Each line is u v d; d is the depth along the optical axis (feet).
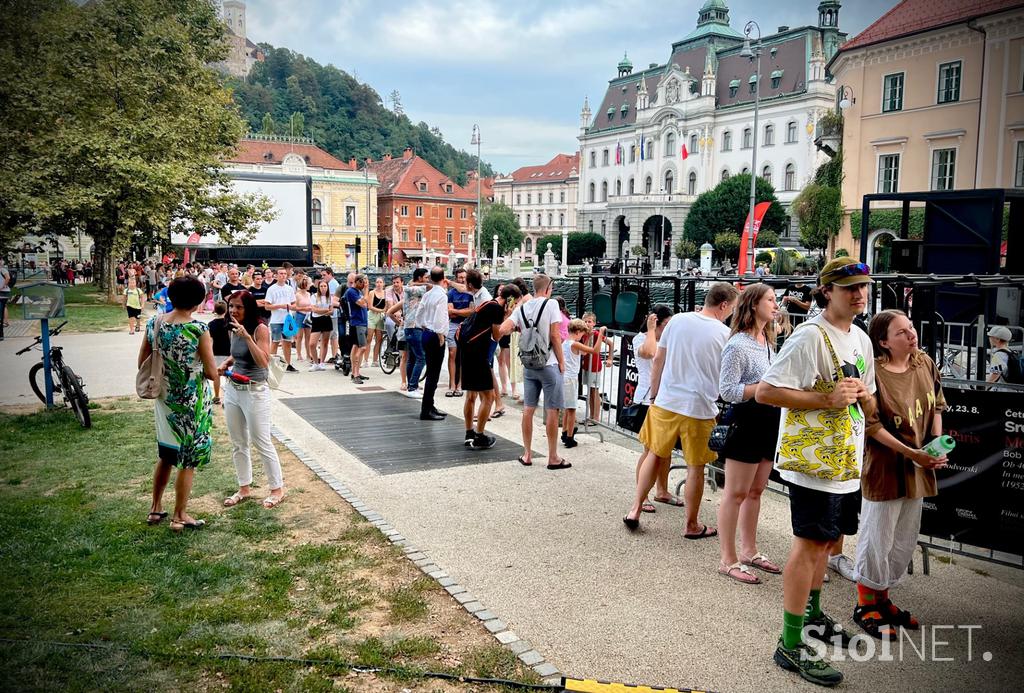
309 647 12.62
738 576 15.67
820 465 11.78
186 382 17.69
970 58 95.86
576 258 289.74
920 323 18.57
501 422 31.73
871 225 109.91
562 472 24.04
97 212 95.20
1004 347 20.01
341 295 44.09
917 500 13.23
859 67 110.93
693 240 220.02
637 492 18.79
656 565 16.52
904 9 105.60
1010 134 91.81
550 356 24.13
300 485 22.25
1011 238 39.06
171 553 16.65
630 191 314.96
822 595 15.29
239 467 20.63
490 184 433.48
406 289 37.40
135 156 95.50
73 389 29.12
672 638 13.17
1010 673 12.09
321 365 46.47
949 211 38.75
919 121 103.04
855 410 12.03
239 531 18.17
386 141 503.61
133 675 11.64
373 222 272.92
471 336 26.05
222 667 11.94
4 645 12.36
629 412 20.67
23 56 82.89
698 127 279.90
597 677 11.81
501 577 15.72
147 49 99.86
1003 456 14.43
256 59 546.26
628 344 27.48
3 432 27.91
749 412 15.51
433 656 12.40
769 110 257.14
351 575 15.69
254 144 268.82
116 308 90.48
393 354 44.29
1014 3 89.35
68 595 14.43
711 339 17.35
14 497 20.43
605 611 14.19
